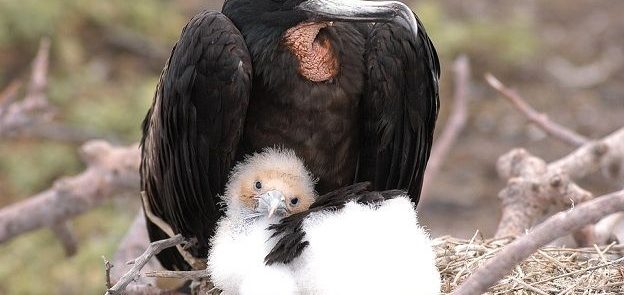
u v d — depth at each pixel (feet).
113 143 58.49
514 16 72.13
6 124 39.22
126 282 26.78
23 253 52.44
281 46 28.40
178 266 31.89
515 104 37.32
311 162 29.09
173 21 68.03
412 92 29.22
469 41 68.74
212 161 28.58
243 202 27.86
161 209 30.89
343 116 28.78
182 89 28.25
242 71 27.76
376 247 25.95
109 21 66.08
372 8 27.99
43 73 39.55
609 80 69.31
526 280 28.22
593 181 54.90
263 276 25.90
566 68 70.03
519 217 33.78
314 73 28.37
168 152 29.25
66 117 60.64
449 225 57.77
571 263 29.12
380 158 29.50
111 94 62.13
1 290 51.16
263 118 28.71
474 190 60.44
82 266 51.01
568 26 74.54
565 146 62.85
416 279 25.88
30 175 57.88
